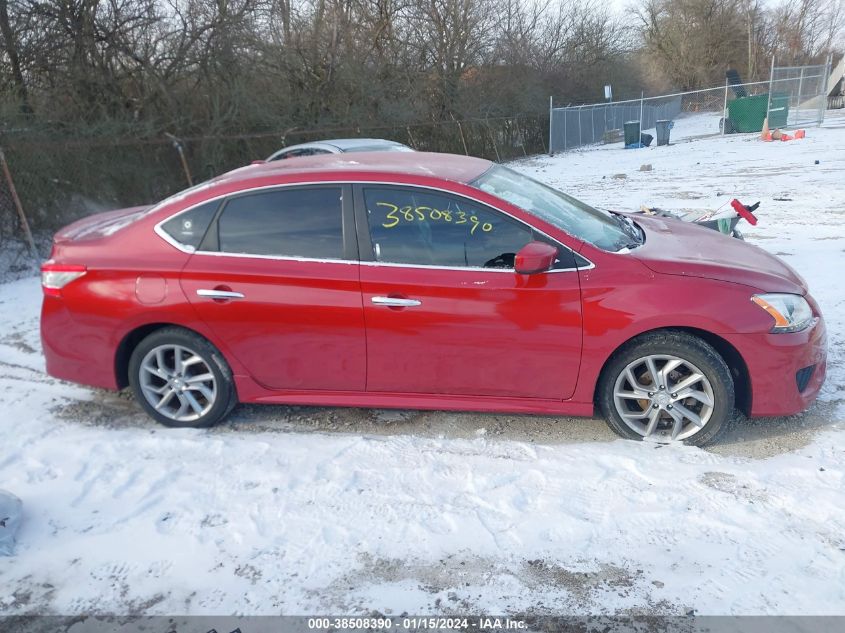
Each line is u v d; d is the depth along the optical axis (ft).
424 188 12.65
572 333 12.05
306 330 12.79
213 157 46.98
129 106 44.78
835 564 9.26
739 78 138.62
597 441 12.89
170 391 13.82
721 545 9.78
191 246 13.21
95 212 36.11
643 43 176.45
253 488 11.69
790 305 12.03
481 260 12.35
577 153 88.74
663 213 18.49
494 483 11.59
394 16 73.31
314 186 12.95
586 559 9.66
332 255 12.73
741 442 12.60
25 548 10.31
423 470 12.10
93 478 12.16
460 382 12.76
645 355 12.09
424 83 78.18
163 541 10.36
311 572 9.61
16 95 37.01
